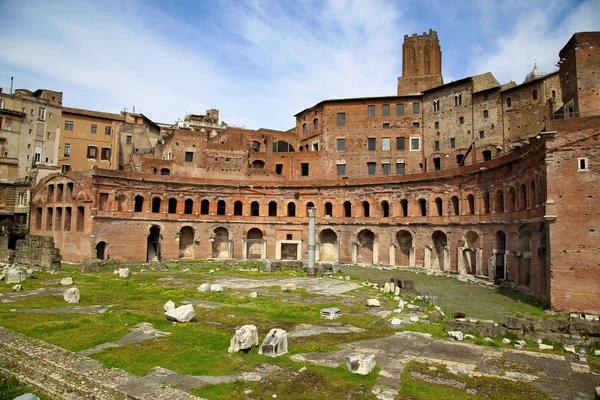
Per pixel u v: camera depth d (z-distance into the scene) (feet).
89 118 292.81
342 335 73.87
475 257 183.52
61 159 279.69
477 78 241.35
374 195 234.38
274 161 287.07
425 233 210.38
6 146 252.42
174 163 261.24
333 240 250.16
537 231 122.52
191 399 44.06
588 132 103.14
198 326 76.95
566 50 139.23
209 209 245.45
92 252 204.44
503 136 224.53
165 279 147.95
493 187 169.99
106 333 70.33
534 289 124.57
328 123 281.33
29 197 243.81
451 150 247.29
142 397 44.01
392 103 272.51
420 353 64.13
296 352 63.21
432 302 112.57
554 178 105.70
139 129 315.17
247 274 170.71
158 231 234.58
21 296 105.81
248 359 59.21
